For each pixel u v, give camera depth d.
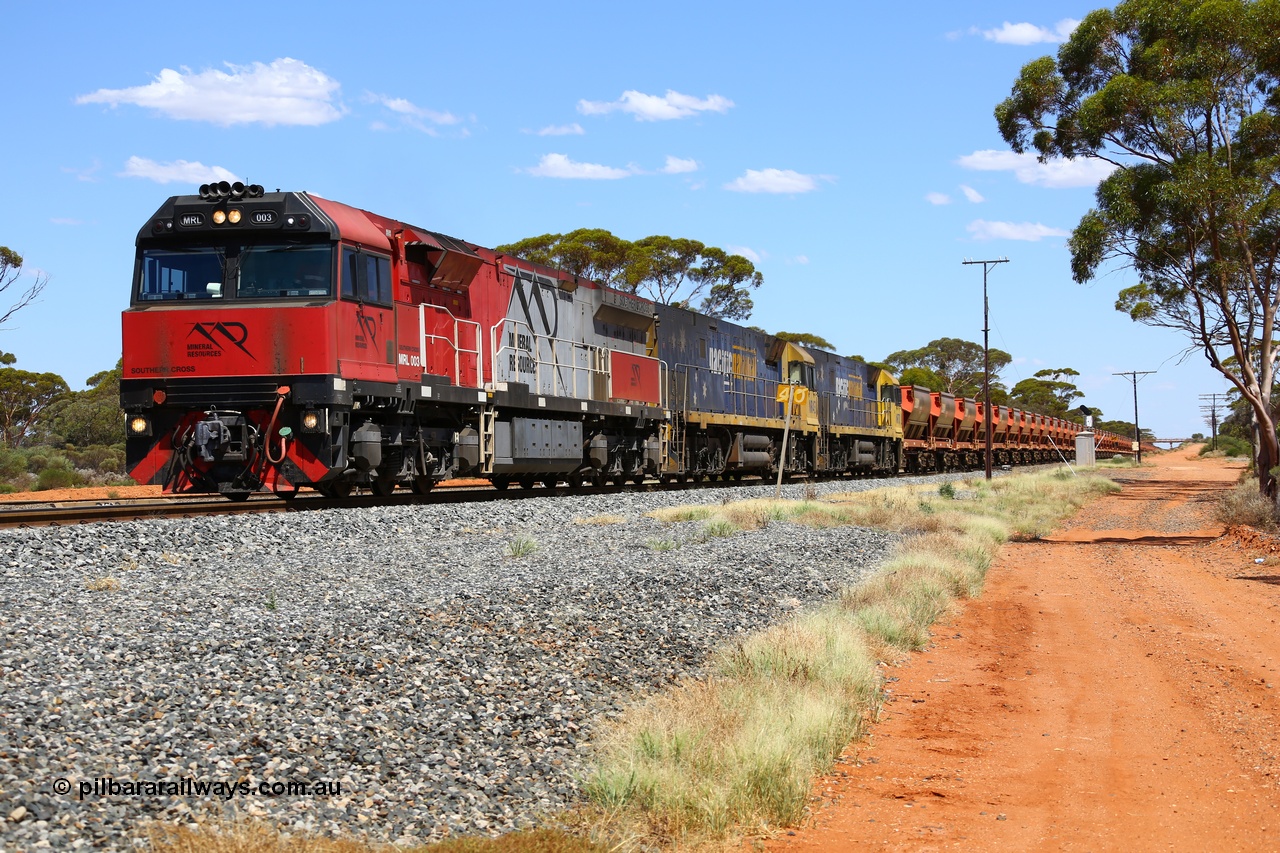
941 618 14.03
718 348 36.28
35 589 9.75
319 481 17.05
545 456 24.42
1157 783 7.21
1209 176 24.16
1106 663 11.32
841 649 10.02
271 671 7.44
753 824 6.32
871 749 8.16
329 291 16.88
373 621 9.14
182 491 16.88
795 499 28.58
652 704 8.01
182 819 5.12
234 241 17.12
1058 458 94.69
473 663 8.51
